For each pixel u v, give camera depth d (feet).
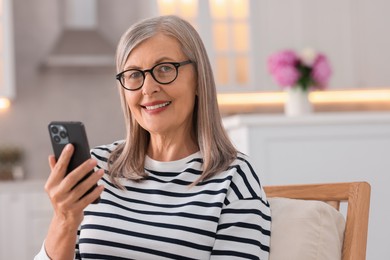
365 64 19.06
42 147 19.01
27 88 18.99
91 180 4.67
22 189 16.84
